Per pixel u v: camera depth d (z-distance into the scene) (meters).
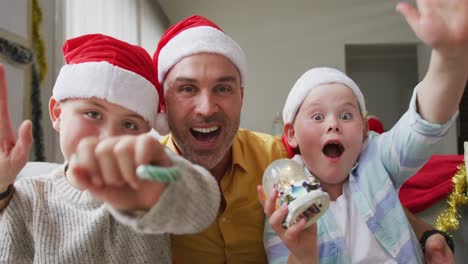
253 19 3.11
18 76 1.26
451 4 0.55
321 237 0.82
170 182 0.36
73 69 0.72
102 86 0.70
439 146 2.58
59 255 0.65
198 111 0.80
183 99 0.82
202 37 0.83
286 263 0.75
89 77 0.70
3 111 0.57
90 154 0.35
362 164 0.89
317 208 0.64
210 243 0.88
